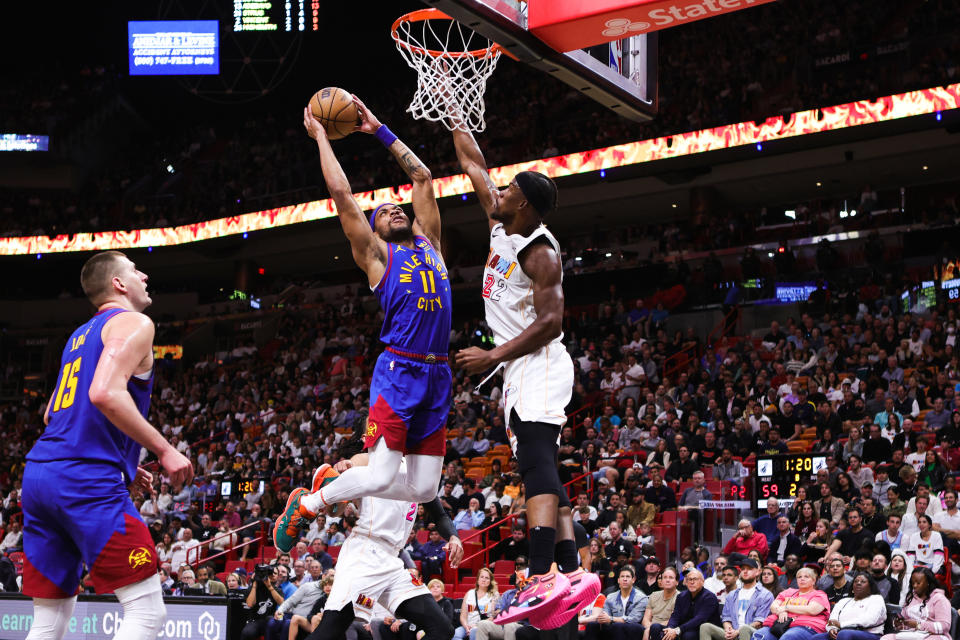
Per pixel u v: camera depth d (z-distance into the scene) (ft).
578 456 57.11
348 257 115.24
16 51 121.70
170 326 115.14
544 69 19.33
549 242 13.71
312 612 39.27
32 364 116.37
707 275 85.56
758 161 90.17
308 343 99.86
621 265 92.68
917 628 31.27
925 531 36.17
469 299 98.73
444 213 102.89
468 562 49.83
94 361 12.78
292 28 106.11
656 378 70.23
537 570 12.78
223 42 113.19
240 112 125.70
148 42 108.99
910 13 93.86
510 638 36.76
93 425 12.59
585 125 100.37
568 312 91.35
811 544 39.47
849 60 90.63
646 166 88.38
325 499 15.23
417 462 15.53
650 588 39.06
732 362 66.85
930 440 46.93
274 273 121.29
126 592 12.54
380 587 20.06
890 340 63.72
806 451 51.78
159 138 128.47
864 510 40.04
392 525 20.20
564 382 13.76
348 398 76.79
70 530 12.49
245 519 58.70
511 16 17.84
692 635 35.04
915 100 77.92
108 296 13.70
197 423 87.04
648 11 17.04
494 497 53.72
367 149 110.83
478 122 19.24
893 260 83.41
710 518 45.70
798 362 63.62
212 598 24.49
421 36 20.21
